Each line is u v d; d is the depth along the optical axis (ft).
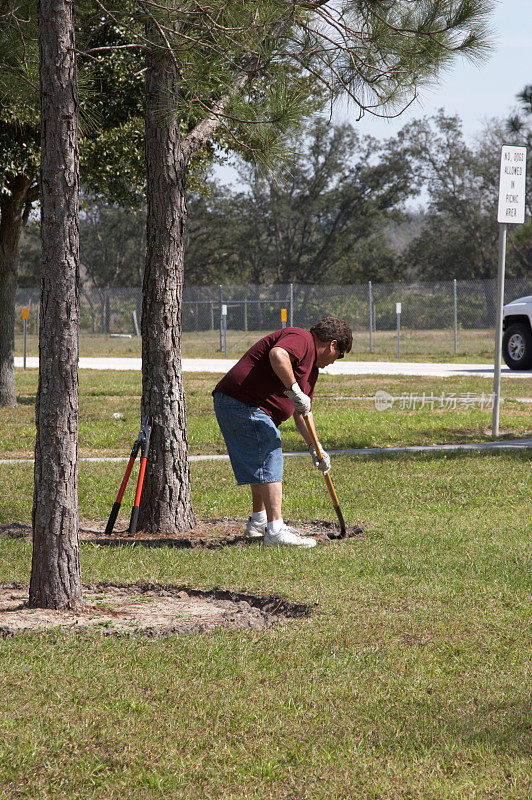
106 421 104.47
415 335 291.58
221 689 26.14
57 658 28.27
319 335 45.47
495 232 476.95
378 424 99.45
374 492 60.44
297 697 25.59
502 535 47.03
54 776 20.93
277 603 35.06
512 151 87.86
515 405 117.29
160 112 46.06
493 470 67.92
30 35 54.75
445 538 46.26
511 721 23.94
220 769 21.36
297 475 67.56
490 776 21.01
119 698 25.26
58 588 33.73
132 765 21.42
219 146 111.75
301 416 45.34
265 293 495.00
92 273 530.27
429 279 499.51
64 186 32.53
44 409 33.37
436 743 22.70
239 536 48.26
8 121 87.97
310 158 479.00
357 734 23.30
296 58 48.73
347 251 496.64
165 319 50.01
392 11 46.39
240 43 43.93
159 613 33.68
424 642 30.32
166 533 49.78
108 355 271.08
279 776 21.09
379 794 20.26
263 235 513.86
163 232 49.57
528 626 31.91
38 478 33.65
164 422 50.21
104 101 103.55
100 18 54.19
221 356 244.83
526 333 169.17
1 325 124.47
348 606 34.27
